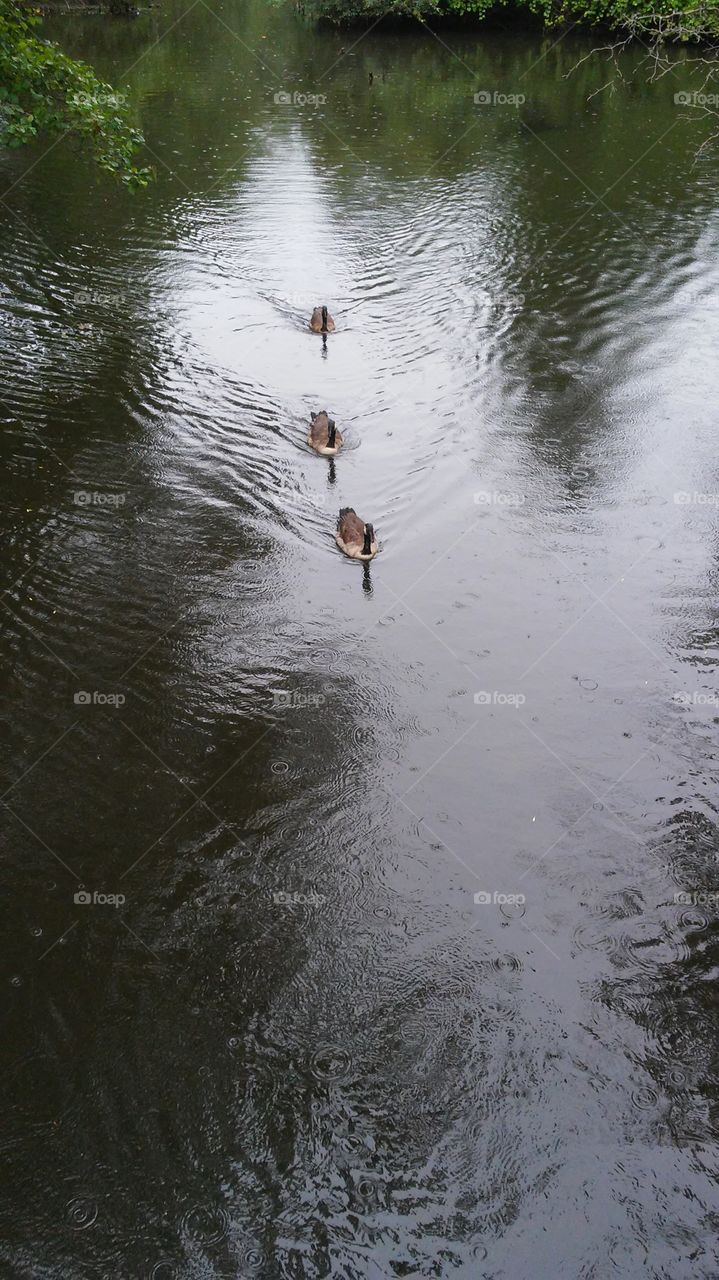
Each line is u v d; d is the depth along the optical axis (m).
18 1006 8.70
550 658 12.69
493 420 17.92
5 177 28.14
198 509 15.31
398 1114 8.06
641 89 38.81
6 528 14.49
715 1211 7.47
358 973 9.10
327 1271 7.12
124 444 16.75
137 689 12.07
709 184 29.05
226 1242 7.26
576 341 20.69
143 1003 8.79
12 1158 7.67
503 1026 8.70
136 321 20.88
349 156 31.17
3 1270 7.04
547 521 15.27
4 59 16.31
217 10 53.75
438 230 25.98
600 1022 8.73
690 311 21.95
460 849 10.27
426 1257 7.20
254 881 9.91
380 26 49.62
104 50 43.16
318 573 14.20
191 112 35.06
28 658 12.38
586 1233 7.34
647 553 14.59
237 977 9.04
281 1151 7.80
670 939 9.41
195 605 13.43
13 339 19.84
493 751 11.38
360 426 17.73
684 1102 8.16
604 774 11.11
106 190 27.62
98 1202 7.45
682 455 16.91
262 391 18.67
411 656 12.71
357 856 10.18
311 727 11.70
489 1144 7.88
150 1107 8.03
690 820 10.59
